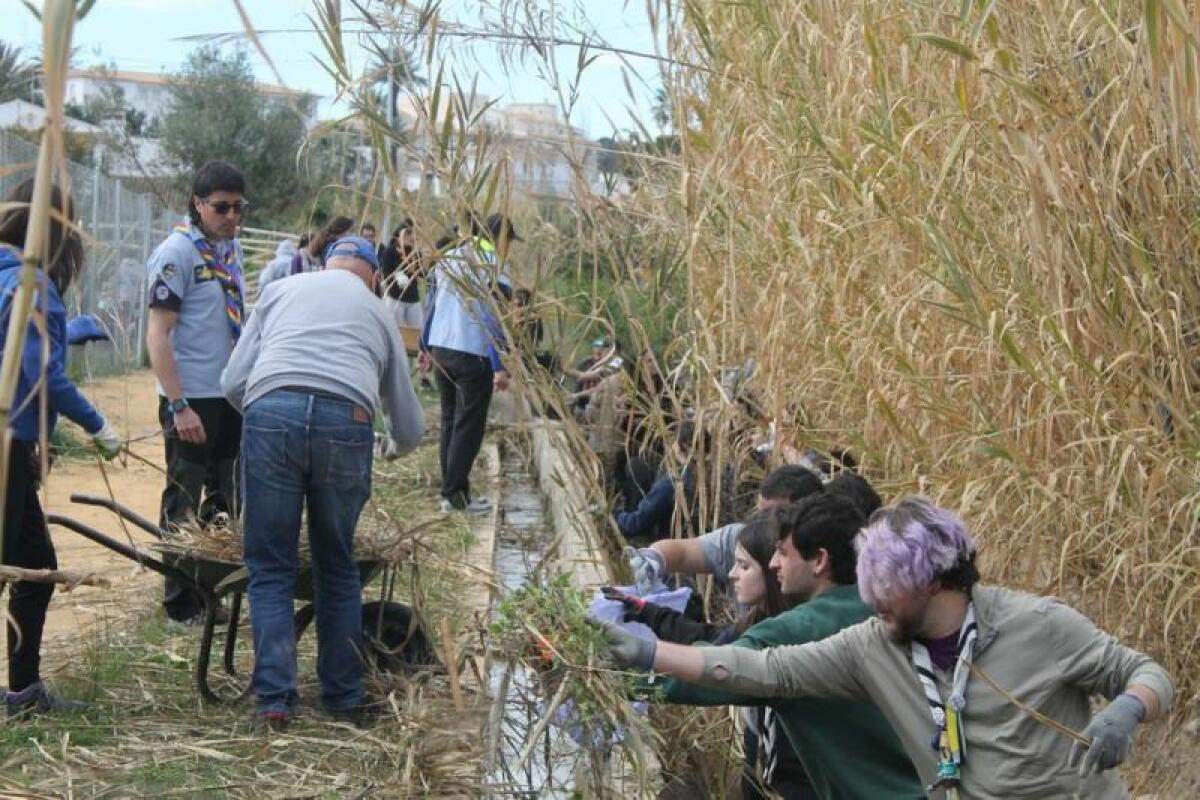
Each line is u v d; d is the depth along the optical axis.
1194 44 3.26
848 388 4.93
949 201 4.43
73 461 12.49
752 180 5.36
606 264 5.07
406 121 4.98
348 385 5.49
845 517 3.93
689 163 5.26
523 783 4.33
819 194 5.04
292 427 5.38
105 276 17.48
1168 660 4.04
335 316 5.60
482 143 4.51
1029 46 4.27
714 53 5.43
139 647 6.43
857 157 4.89
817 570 3.93
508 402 11.89
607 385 5.30
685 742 4.48
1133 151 4.04
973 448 4.11
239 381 5.62
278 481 5.40
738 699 3.72
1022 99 4.24
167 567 5.64
